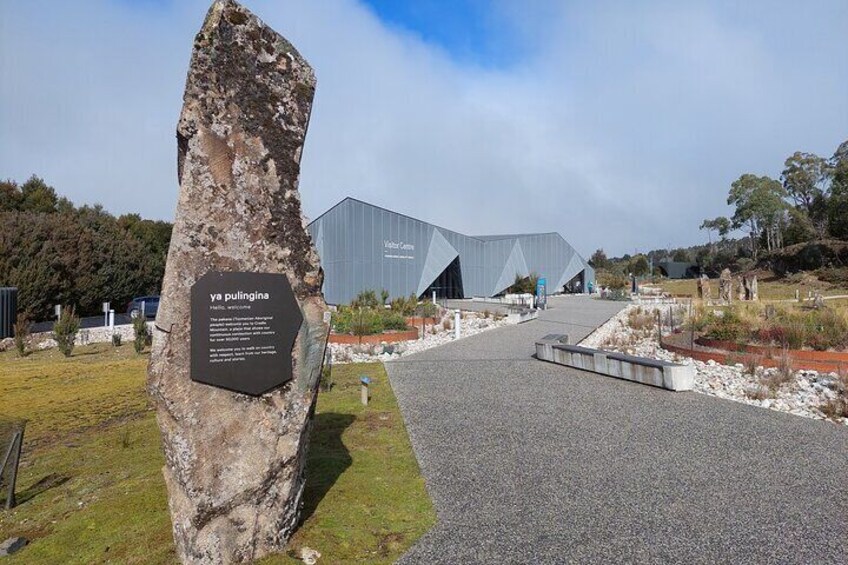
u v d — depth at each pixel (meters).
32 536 4.32
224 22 3.79
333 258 38.59
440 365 12.64
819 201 77.81
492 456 6.09
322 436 6.82
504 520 4.45
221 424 3.65
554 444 6.54
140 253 35.41
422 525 4.34
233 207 3.79
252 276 3.81
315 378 4.11
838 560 3.80
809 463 5.84
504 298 43.84
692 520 4.45
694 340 15.67
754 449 6.33
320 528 4.20
